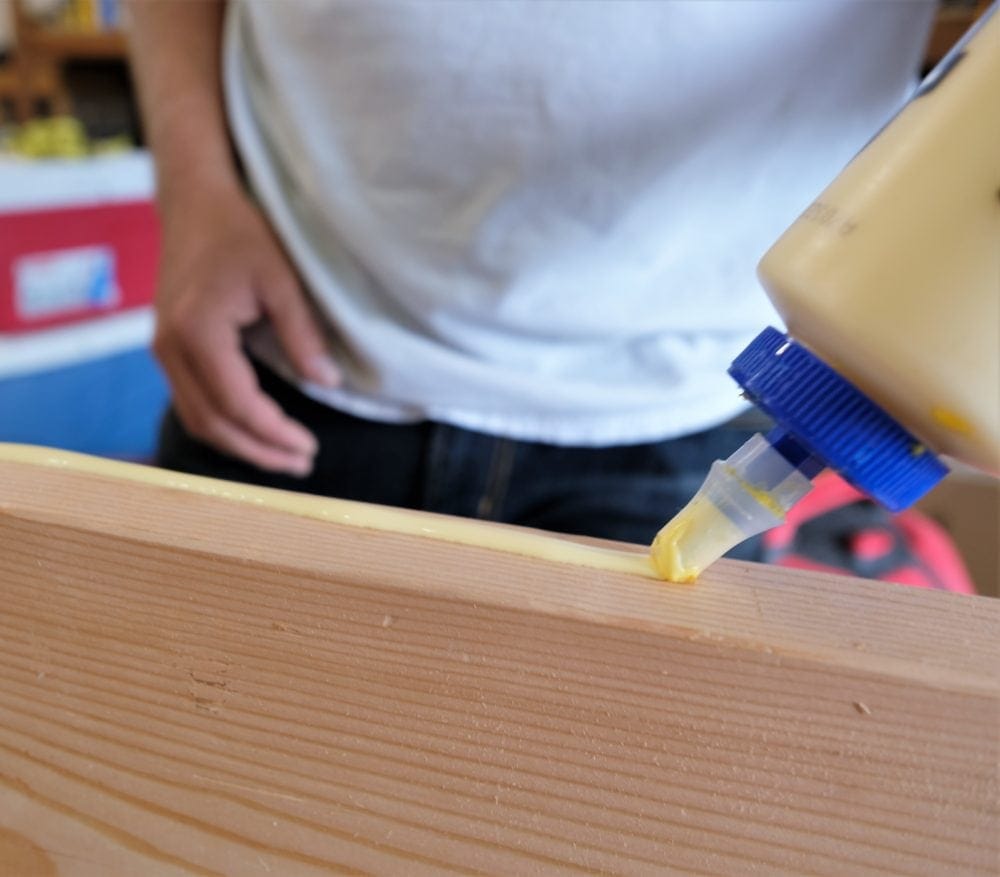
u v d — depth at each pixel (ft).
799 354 0.72
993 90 0.64
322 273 1.85
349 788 0.73
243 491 0.84
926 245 0.64
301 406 2.03
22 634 0.80
